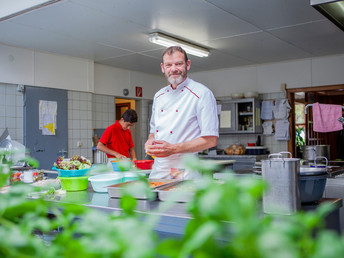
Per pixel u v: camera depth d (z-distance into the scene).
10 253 0.37
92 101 5.85
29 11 3.56
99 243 0.36
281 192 1.13
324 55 5.70
